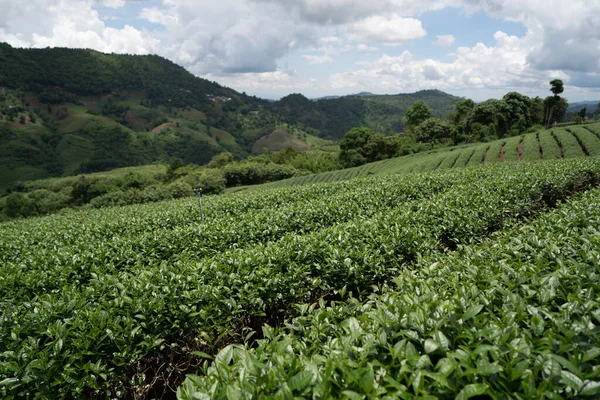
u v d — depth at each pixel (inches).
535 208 491.8
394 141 3624.5
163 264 266.4
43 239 606.2
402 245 285.0
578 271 163.5
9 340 191.9
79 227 673.6
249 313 231.0
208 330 209.9
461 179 765.3
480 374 96.2
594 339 111.3
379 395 97.7
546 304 141.1
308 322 163.2
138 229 639.8
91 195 2992.1
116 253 380.2
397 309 139.3
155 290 229.1
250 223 467.5
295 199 844.0
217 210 783.7
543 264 179.0
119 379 186.7
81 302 219.1
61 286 314.2
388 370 106.0
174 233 450.9
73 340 179.5
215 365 118.7
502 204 407.2
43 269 354.3
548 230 248.7
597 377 95.1
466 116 4143.7
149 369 223.1
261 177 3444.9
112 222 671.1
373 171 2711.6
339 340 131.6
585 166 650.8
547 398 90.5
